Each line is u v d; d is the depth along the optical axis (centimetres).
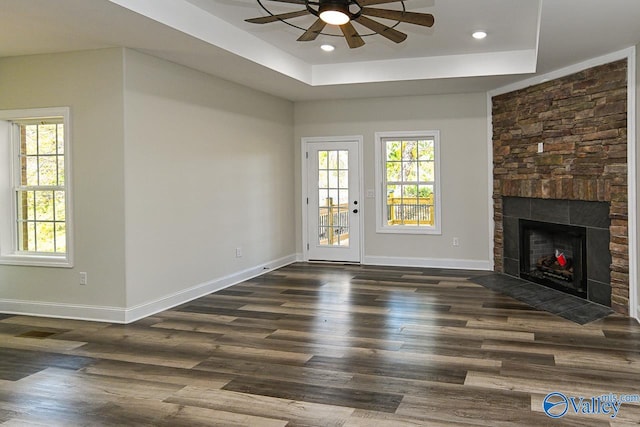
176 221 544
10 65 501
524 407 291
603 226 512
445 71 624
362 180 793
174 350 398
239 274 665
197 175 578
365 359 373
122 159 470
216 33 470
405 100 764
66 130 485
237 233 661
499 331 439
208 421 278
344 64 661
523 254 660
